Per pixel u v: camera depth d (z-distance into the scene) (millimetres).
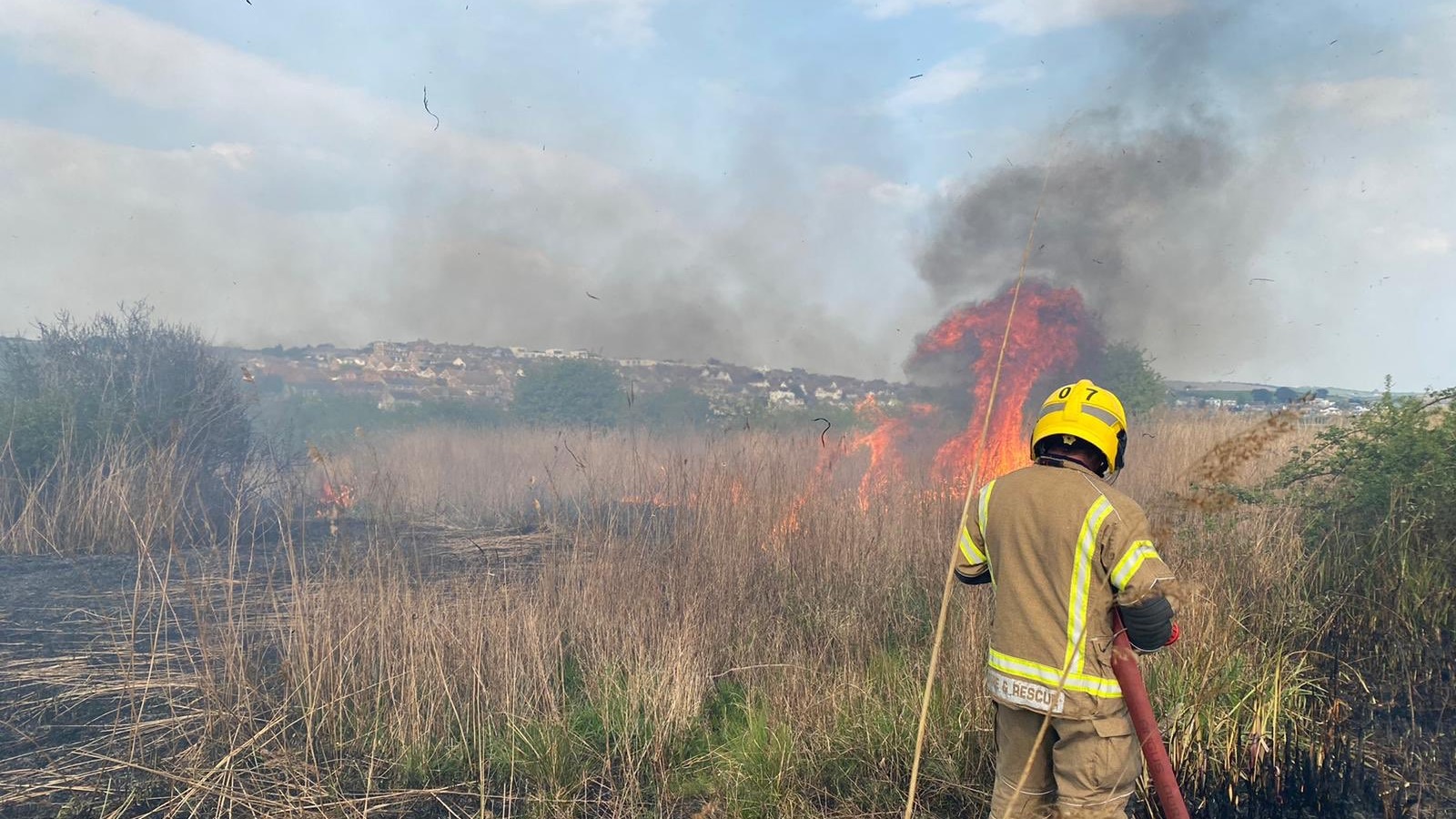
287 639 5199
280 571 7250
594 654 4949
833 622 5262
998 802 2719
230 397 10484
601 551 5984
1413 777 3729
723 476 7066
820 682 4523
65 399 9367
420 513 10766
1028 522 2635
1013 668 2625
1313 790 3566
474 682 4496
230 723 4250
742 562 6062
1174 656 4188
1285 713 4016
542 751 4043
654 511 7262
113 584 6910
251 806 3580
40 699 4617
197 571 7273
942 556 6082
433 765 4016
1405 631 4922
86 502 8438
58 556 7902
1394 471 5742
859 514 6824
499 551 8047
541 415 19125
